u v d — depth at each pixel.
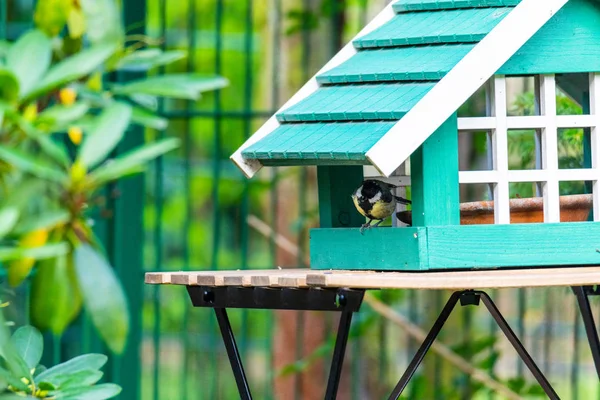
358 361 12.11
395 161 6.71
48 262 4.03
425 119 6.86
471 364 11.62
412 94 7.29
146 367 12.79
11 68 3.98
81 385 4.82
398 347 12.80
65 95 4.58
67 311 4.06
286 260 13.41
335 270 7.72
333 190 8.33
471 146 11.96
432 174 7.16
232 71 13.61
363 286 6.09
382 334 11.99
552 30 7.57
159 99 10.41
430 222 7.14
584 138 8.25
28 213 4.05
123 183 10.05
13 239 4.02
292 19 12.70
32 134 3.86
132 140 9.92
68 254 4.04
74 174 3.93
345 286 6.10
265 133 7.86
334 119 7.54
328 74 7.99
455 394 11.55
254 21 13.55
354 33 13.16
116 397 9.92
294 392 12.67
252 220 13.05
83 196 4.03
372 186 7.80
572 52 7.59
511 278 6.27
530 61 7.50
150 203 14.04
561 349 12.39
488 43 7.14
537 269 7.26
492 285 6.21
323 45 13.15
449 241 7.11
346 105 7.56
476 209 7.68
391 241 7.29
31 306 4.10
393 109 7.14
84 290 3.95
